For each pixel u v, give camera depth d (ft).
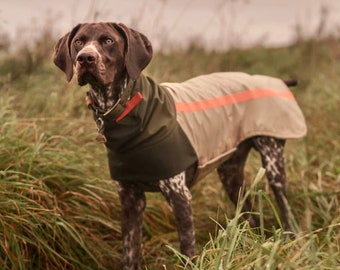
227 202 9.44
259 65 18.39
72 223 7.75
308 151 10.78
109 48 6.88
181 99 7.63
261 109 8.34
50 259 7.52
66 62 7.14
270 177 8.50
